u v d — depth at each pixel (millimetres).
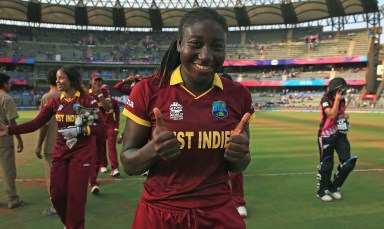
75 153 3924
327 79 46875
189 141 1840
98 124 4117
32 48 50781
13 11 48531
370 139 14000
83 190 3926
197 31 1760
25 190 6211
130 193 5969
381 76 50438
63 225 4461
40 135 4965
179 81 1892
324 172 5535
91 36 55000
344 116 5441
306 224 4449
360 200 5512
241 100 2072
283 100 48562
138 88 1960
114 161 7254
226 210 1962
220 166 1962
